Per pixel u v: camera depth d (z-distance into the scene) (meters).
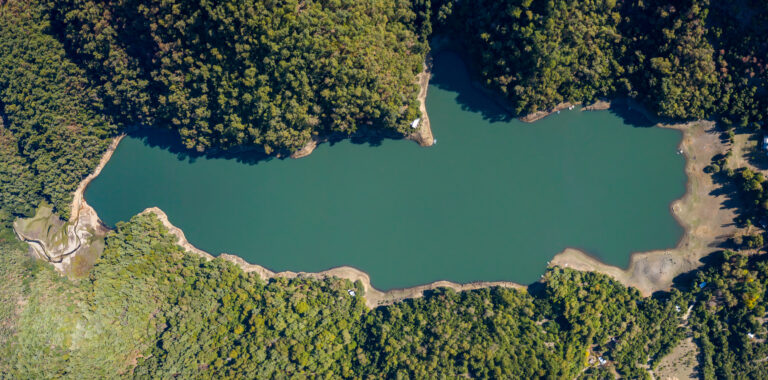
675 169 80.06
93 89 81.44
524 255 83.38
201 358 77.94
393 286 85.56
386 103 77.62
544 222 83.31
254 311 81.06
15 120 81.62
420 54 80.69
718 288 75.31
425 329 78.50
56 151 84.31
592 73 76.31
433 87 84.12
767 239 75.19
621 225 81.75
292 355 77.38
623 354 76.56
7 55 76.25
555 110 82.44
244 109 77.81
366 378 76.62
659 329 77.25
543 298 79.75
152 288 82.25
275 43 69.56
